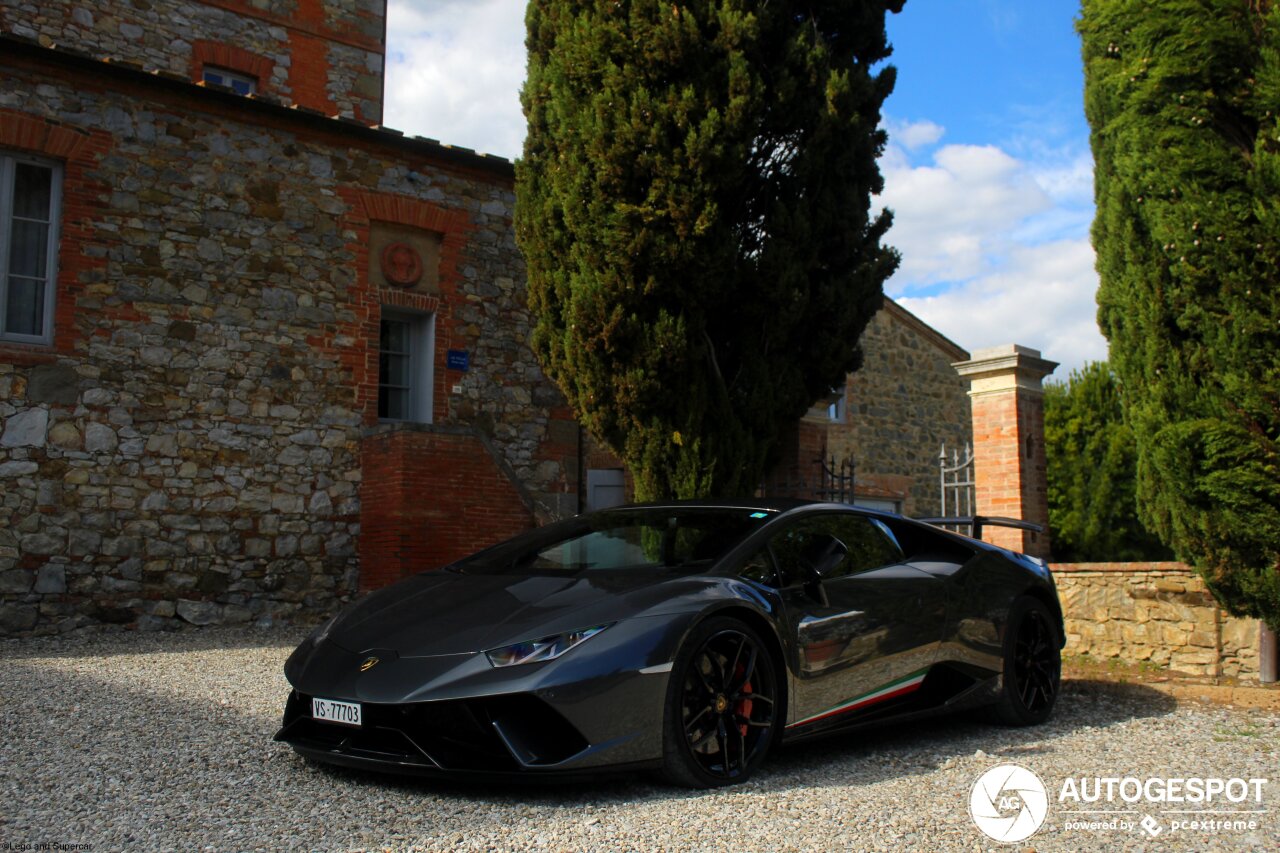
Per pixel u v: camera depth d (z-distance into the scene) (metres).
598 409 8.04
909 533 5.66
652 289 7.74
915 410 21.58
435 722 3.82
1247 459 6.20
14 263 9.07
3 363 8.69
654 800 3.85
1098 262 7.16
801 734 4.51
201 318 9.74
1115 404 19.02
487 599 4.39
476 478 10.17
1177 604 8.16
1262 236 6.05
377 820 3.54
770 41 8.18
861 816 3.66
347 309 10.64
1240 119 6.39
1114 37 6.76
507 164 11.80
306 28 14.62
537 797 3.87
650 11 7.74
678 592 4.23
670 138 7.74
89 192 9.25
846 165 8.48
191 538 9.48
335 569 10.25
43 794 3.82
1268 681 7.16
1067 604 8.90
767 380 8.20
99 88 9.38
